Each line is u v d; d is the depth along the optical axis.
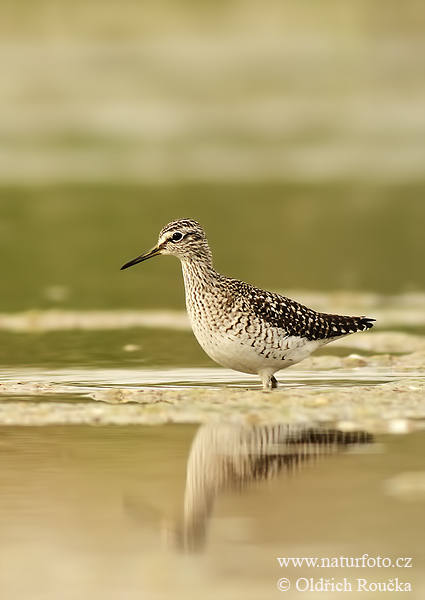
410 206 32.41
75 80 50.12
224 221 30.27
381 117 48.72
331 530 8.31
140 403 12.23
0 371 14.44
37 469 9.76
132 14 55.72
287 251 26.25
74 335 17.47
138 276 23.83
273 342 13.02
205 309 13.12
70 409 11.85
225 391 12.80
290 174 38.69
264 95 50.88
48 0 54.53
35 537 8.19
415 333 17.41
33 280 23.17
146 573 7.53
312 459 10.04
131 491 9.19
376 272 23.84
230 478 9.52
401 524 8.41
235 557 7.84
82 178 37.59
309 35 55.66
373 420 11.34
